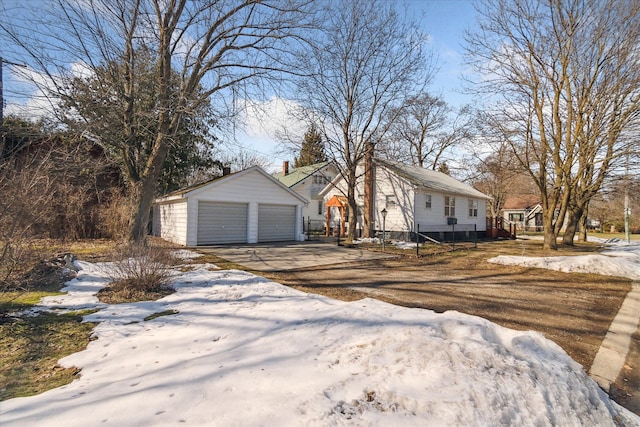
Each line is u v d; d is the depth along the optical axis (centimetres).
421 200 1916
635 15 1157
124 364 326
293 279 815
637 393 325
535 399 235
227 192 1569
